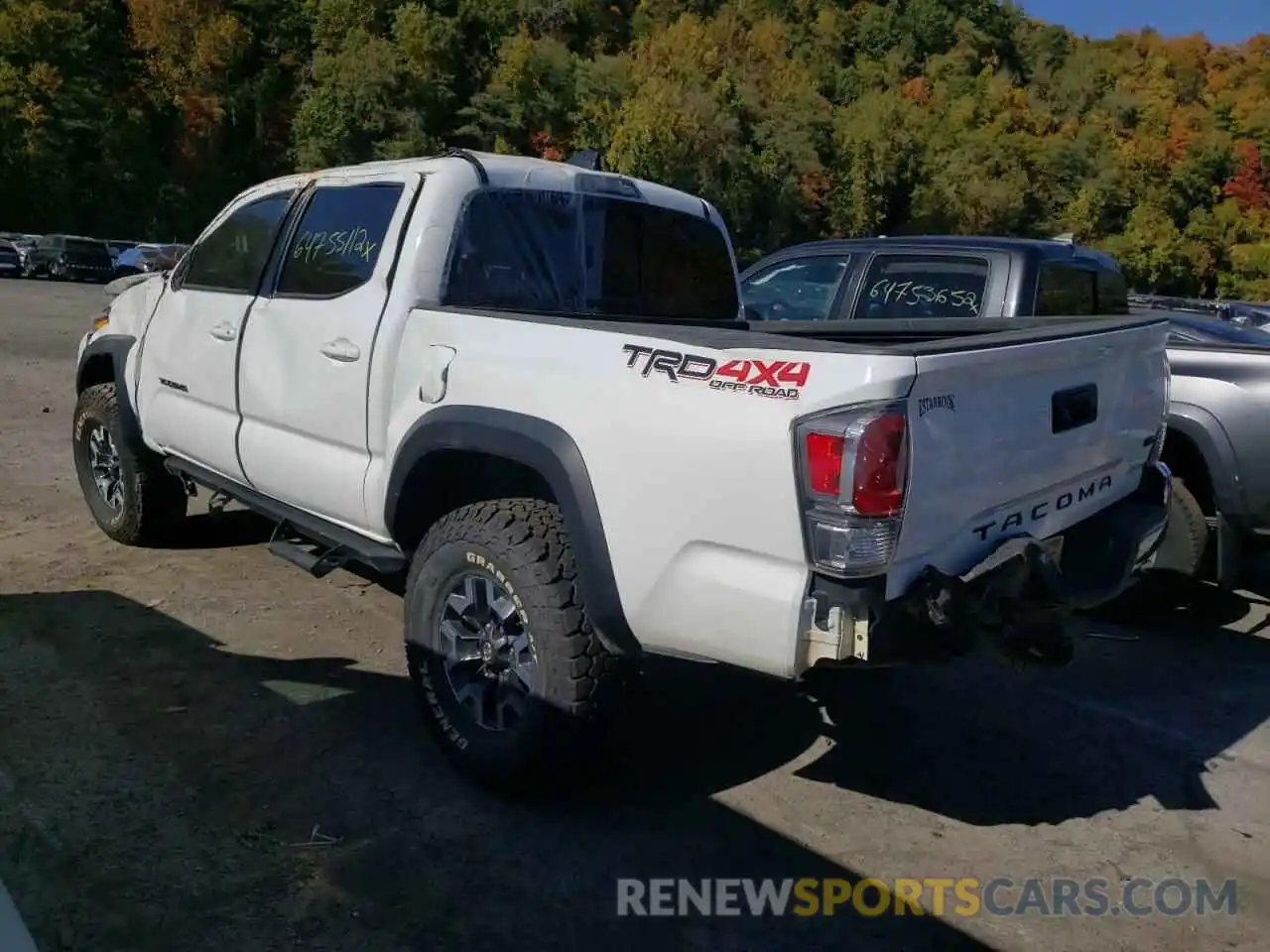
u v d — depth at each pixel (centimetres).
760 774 371
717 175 7631
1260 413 508
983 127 9362
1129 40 14325
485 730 339
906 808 355
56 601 483
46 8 6297
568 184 421
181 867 294
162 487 547
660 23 10812
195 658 430
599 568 304
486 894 293
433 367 352
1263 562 669
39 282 3516
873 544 264
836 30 11944
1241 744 417
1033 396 318
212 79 7275
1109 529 372
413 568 354
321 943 268
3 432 860
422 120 7594
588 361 311
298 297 419
